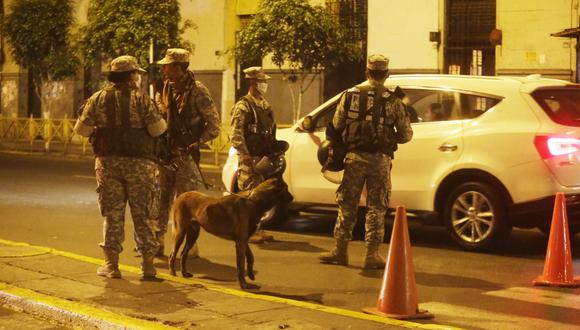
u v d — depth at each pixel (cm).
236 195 1171
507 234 1488
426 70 3391
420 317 1020
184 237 1247
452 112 1544
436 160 1533
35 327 1005
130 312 998
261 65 3834
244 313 997
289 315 989
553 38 3092
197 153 1352
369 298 1152
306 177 1677
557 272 1234
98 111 1158
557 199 1248
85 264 1277
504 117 1488
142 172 1168
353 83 3653
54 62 4300
